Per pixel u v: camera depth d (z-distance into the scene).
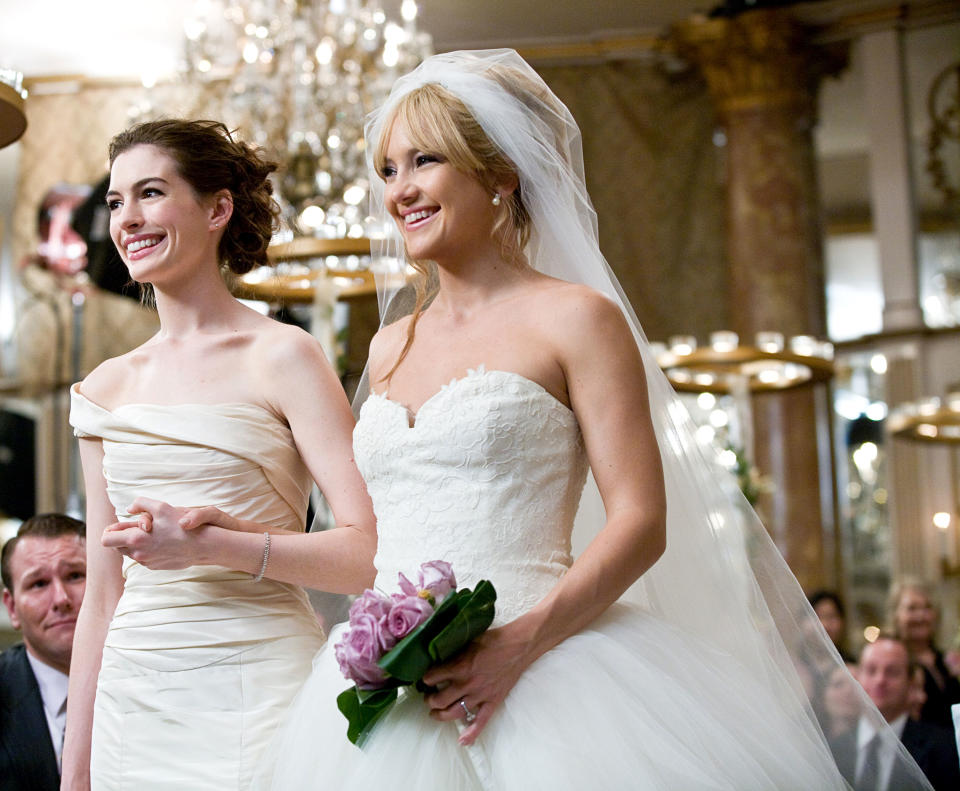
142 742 2.73
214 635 2.76
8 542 4.08
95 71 13.68
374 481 2.53
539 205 2.65
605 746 2.20
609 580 2.29
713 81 13.15
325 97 8.48
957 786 3.93
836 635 7.71
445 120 2.53
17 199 13.48
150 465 2.81
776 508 12.45
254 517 2.84
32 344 12.94
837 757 2.65
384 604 2.19
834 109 14.55
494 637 2.22
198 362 2.92
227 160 3.03
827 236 16.06
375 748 2.29
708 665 2.42
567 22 13.56
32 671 3.99
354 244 5.17
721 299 13.20
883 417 13.84
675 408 2.75
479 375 2.43
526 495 2.40
